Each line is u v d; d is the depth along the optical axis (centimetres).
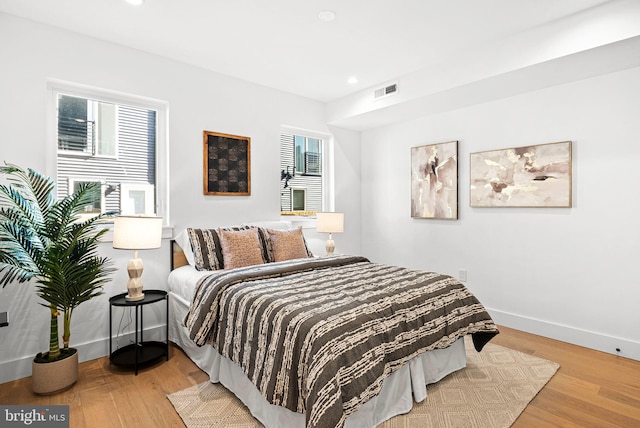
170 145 309
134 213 299
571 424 184
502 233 338
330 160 450
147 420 188
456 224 374
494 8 229
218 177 339
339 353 155
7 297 231
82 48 264
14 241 203
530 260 319
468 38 271
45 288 208
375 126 451
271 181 382
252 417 189
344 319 170
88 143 278
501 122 335
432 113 387
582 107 286
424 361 216
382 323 182
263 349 175
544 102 307
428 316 208
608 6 220
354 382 154
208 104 333
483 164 347
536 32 253
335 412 141
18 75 238
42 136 247
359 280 233
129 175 298
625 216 267
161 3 224
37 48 245
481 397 209
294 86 377
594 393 214
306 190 432
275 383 161
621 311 269
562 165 295
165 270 302
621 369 246
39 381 209
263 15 239
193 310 229
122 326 279
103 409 197
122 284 279
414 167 411
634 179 262
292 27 255
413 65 321
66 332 229
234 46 285
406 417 190
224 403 202
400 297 205
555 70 265
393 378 191
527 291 321
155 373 240
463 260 368
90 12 234
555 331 303
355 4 226
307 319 166
